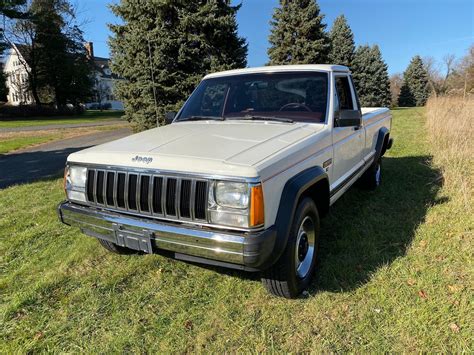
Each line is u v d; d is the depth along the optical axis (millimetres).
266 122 3664
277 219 2566
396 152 8844
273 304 2947
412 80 53469
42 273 3574
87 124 25438
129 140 3283
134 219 2754
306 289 3121
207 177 2453
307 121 3625
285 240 2561
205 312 2891
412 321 2627
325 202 3438
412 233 4066
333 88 3822
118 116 36281
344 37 35094
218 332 2648
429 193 5426
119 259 3799
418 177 6395
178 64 14164
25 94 43188
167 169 2592
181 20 13602
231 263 2512
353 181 4461
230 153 2625
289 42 26453
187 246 2521
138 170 2713
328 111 3637
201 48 14336
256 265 2379
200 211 2492
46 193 6527
